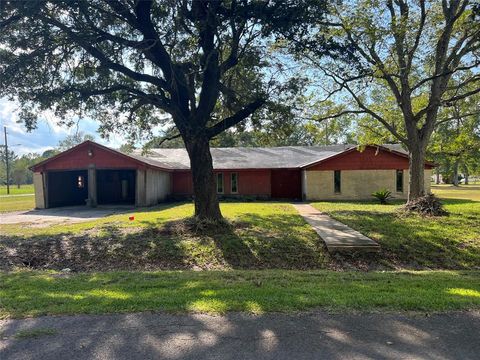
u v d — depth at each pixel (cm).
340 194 2470
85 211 2086
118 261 995
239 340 346
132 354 322
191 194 2762
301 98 1345
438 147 1798
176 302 452
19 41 1123
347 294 494
